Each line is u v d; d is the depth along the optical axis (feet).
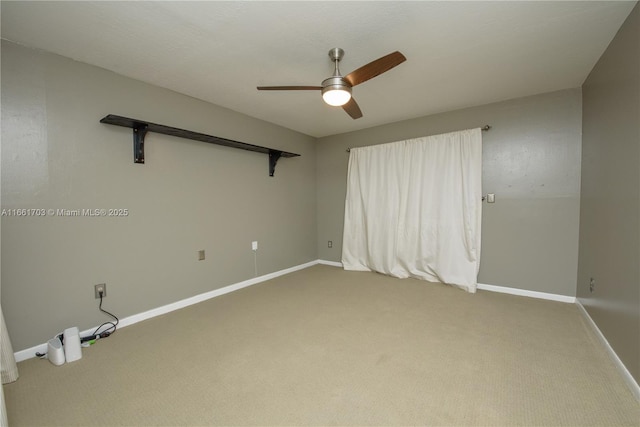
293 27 6.02
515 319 8.30
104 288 7.79
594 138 7.91
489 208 10.89
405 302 9.73
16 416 4.70
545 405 4.85
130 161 8.27
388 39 6.51
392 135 13.05
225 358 6.41
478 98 10.19
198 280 10.09
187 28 6.02
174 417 4.68
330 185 15.37
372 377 5.66
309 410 4.80
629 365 5.37
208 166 10.37
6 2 5.12
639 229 5.12
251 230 12.07
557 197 9.73
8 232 6.29
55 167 6.91
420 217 12.01
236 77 8.34
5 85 6.23
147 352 6.69
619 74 6.16
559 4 5.38
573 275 9.57
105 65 7.54
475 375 5.69
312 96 9.76
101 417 4.68
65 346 6.31
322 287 11.54
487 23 5.96
